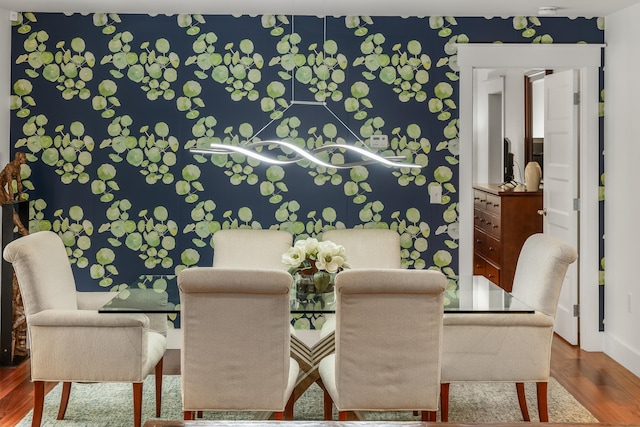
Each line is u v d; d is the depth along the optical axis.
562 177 6.14
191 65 5.73
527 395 4.79
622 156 5.50
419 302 3.46
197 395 3.55
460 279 4.69
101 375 3.89
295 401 4.55
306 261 4.16
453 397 4.76
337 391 3.54
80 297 4.46
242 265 5.06
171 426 1.85
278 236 5.12
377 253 5.09
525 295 4.29
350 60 5.76
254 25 5.73
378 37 5.75
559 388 4.93
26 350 5.50
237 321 3.49
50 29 5.70
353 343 3.49
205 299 3.48
